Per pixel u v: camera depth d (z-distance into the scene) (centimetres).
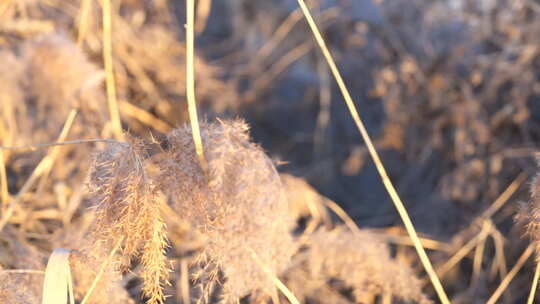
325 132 205
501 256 150
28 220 141
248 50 218
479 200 173
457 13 187
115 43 179
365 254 131
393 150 193
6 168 152
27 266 124
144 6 196
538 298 145
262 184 107
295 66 217
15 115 153
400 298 132
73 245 131
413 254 155
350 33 203
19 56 150
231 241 107
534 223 108
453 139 183
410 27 194
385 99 185
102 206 106
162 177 106
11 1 161
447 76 182
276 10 221
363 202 189
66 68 140
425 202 179
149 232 105
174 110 185
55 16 174
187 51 103
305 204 151
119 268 114
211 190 105
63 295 108
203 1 219
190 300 130
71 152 151
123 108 166
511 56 183
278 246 109
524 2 179
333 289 138
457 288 154
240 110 201
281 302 132
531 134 178
